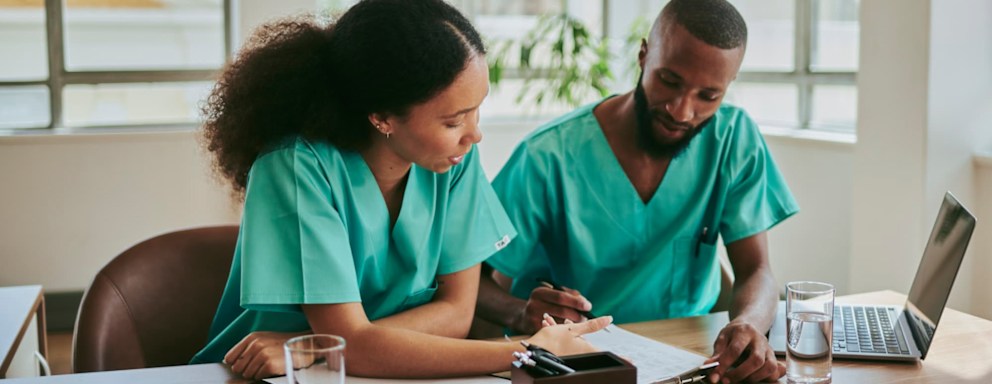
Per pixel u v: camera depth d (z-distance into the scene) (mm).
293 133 1477
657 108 1789
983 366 1448
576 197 1965
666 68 1734
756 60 4281
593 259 1985
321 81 1460
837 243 3629
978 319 1698
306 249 1400
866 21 3135
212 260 1782
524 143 1996
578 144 1973
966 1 2908
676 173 1954
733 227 1952
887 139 3086
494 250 1698
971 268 2955
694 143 1958
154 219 4125
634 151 1949
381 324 1535
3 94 4172
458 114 1398
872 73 3127
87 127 4258
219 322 1663
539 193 1968
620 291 1997
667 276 2008
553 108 4949
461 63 1371
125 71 4266
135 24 4258
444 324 1598
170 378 1378
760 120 4250
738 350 1399
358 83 1409
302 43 1479
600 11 5008
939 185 2961
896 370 1431
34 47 4176
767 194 2010
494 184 2002
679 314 2047
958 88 2936
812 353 1331
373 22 1395
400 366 1373
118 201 4082
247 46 1539
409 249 1595
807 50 3920
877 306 1761
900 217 3057
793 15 3990
